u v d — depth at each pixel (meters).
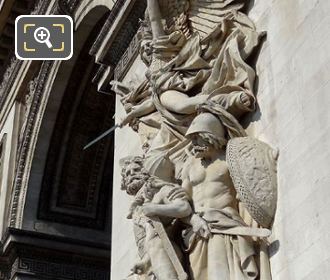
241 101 13.54
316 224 10.70
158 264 13.22
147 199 14.47
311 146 11.30
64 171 35.12
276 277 11.54
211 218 12.72
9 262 33.81
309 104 11.65
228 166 12.68
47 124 33.88
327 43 11.50
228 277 11.99
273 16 13.73
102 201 35.88
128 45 21.36
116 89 19.38
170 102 15.33
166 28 16.95
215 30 15.12
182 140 15.44
